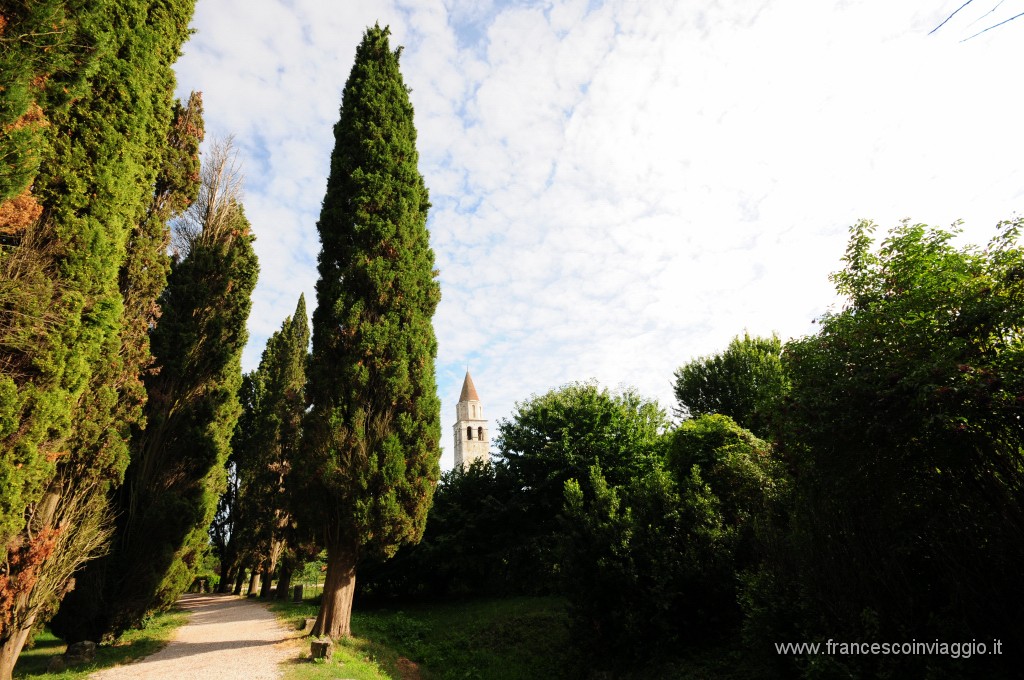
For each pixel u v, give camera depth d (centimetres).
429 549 2130
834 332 685
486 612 1770
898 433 589
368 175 1457
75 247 779
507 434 2577
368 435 1248
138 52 963
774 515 914
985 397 500
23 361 700
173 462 1414
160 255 1256
